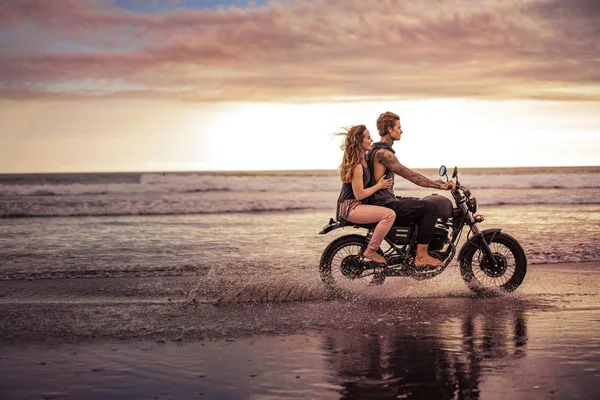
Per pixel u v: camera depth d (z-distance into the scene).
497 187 29.56
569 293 5.77
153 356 3.78
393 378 3.31
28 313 4.98
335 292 5.79
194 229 11.88
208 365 3.58
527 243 9.14
